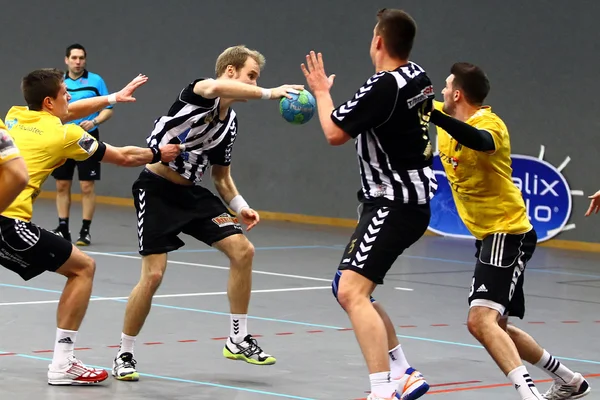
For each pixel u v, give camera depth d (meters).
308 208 27.50
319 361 10.45
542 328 12.91
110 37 31.02
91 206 20.59
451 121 8.02
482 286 8.30
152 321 12.50
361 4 26.25
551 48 23.44
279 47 27.72
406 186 7.91
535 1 23.62
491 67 24.36
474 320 8.27
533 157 23.78
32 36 32.81
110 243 20.98
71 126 9.03
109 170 31.45
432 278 17.31
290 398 8.82
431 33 25.27
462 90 8.76
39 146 8.95
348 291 7.86
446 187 24.88
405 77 7.75
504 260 8.30
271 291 15.31
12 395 8.65
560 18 23.30
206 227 9.84
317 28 27.02
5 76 33.50
